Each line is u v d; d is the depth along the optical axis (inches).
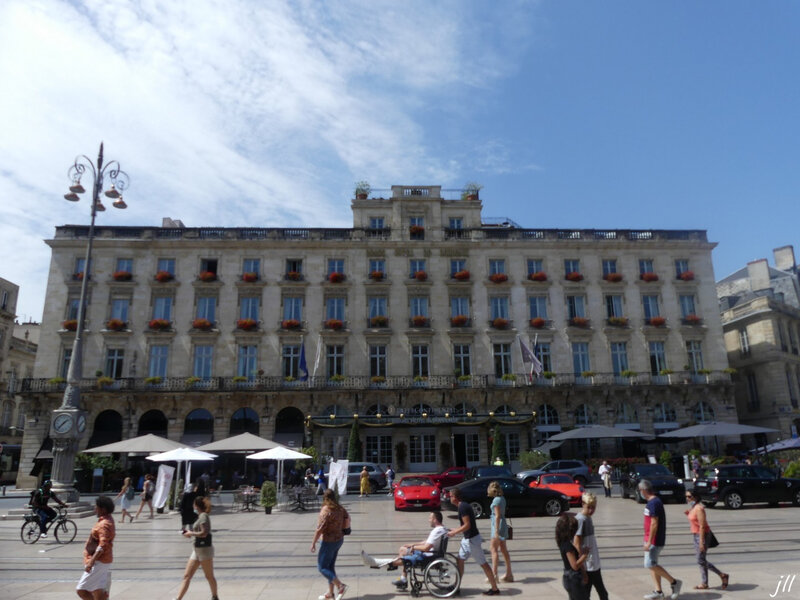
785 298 2055.9
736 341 1887.3
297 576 430.0
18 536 631.2
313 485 1192.2
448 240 1686.8
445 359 1598.2
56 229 1627.7
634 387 1572.3
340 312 1625.2
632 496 958.4
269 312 1603.1
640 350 1643.7
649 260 1727.4
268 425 1498.5
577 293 1674.5
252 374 1561.3
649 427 1571.1
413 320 1606.8
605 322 1657.2
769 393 1720.0
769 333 1738.4
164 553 531.5
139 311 1577.3
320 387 1508.4
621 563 450.3
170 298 1603.1
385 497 1135.0
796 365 1800.0
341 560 495.5
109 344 1547.7
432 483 931.3
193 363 1552.7
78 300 1578.5
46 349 1534.2
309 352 1579.7
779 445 1192.2
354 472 1240.2
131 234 1643.7
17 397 2000.5
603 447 1556.3
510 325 1631.4
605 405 1574.8
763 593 351.6
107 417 1497.3
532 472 1142.3
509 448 1529.3
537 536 607.8
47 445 1370.6
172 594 373.1
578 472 1150.3
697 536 374.6
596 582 302.2
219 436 1483.8
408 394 1539.1
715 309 1700.3
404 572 374.3
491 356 1609.3
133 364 1534.2
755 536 567.2
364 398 1524.4
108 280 1585.9
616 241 1715.1
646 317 1681.8
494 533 395.2
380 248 1667.1
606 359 1628.9
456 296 1654.8
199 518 354.0
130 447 908.0
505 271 1680.6
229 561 492.4
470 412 1509.6
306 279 1633.9
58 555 518.0
